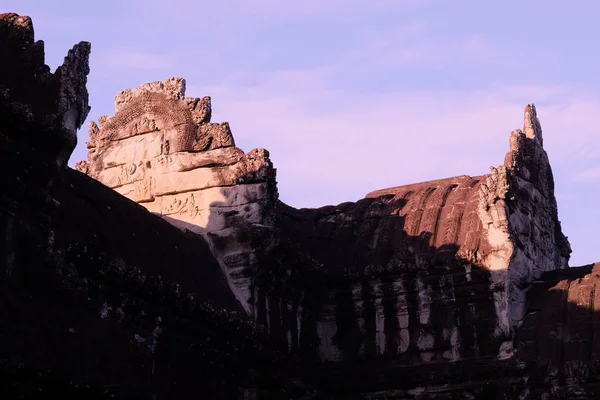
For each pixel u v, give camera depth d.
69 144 30.31
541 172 45.41
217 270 38.78
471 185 44.34
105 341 28.94
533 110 46.28
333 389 41.50
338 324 42.66
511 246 40.75
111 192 35.91
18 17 31.11
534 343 39.78
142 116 42.09
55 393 26.50
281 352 38.84
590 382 38.31
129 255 33.34
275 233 38.84
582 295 40.38
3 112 28.31
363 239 44.09
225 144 40.44
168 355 32.69
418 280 41.78
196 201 40.25
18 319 26.48
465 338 40.69
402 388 40.94
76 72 31.02
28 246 28.33
